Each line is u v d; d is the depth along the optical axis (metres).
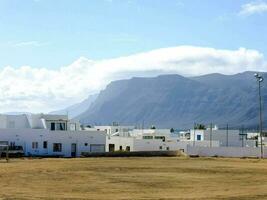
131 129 191.38
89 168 70.56
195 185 51.53
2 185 48.53
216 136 161.38
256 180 57.19
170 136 171.75
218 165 80.81
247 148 119.38
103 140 124.06
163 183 53.03
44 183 51.06
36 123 128.75
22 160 90.12
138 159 95.75
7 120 127.12
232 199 40.44
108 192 44.69
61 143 119.06
